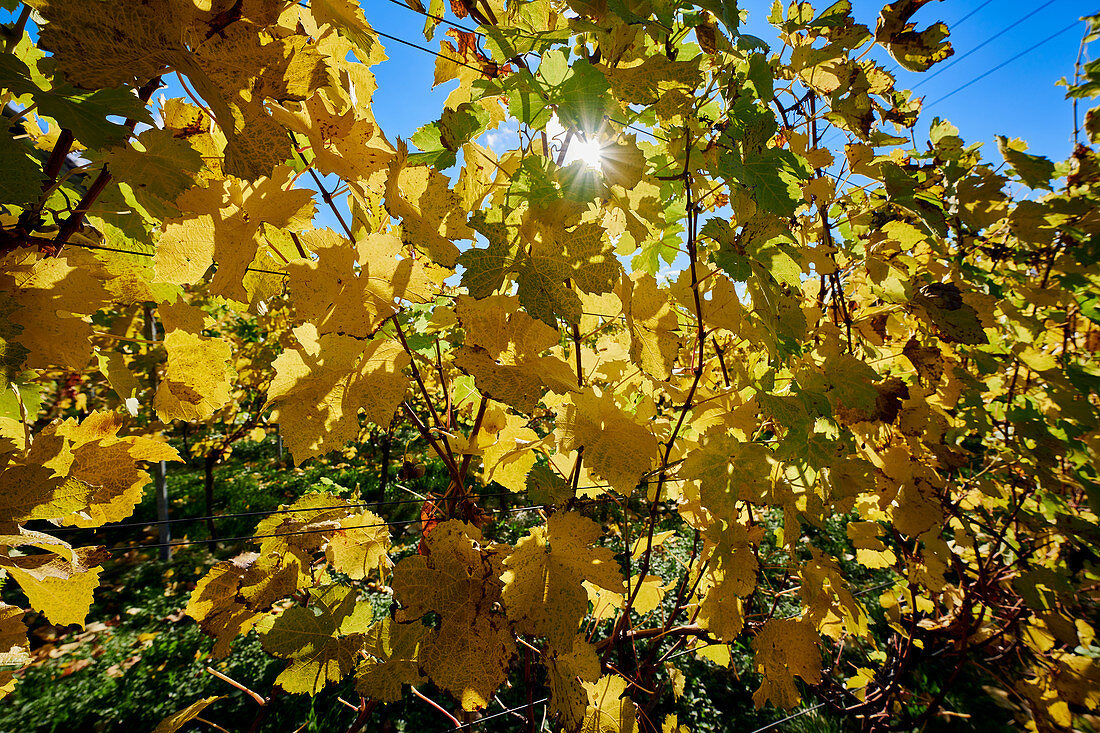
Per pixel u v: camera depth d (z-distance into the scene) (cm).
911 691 187
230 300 42
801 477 67
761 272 57
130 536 346
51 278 47
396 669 56
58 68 32
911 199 81
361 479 446
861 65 81
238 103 37
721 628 62
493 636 51
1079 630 127
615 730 62
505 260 44
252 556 63
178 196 40
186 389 59
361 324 45
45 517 46
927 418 90
